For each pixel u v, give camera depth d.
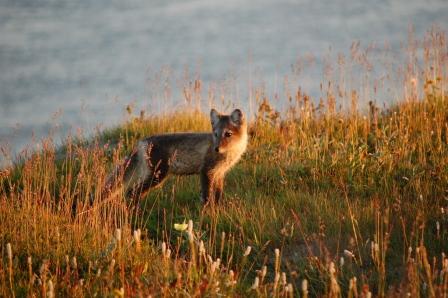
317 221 26.89
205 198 30.39
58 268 22.42
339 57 41.84
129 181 30.27
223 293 20.02
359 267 23.28
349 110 40.44
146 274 21.44
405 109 39.50
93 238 24.61
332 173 32.47
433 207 26.81
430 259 22.97
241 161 35.56
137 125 41.66
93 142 40.28
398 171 31.78
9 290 20.61
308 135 38.09
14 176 32.59
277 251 19.22
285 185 31.55
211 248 23.64
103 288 20.42
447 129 34.94
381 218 25.77
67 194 27.30
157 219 29.41
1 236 24.05
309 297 22.12
